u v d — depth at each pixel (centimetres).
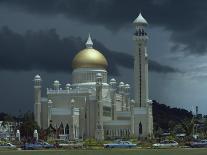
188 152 18962
